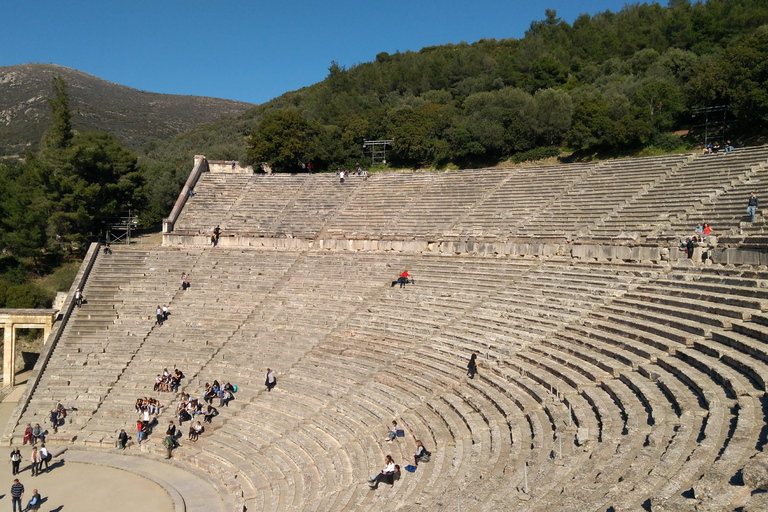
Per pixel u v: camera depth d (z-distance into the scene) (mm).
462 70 93812
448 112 63969
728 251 24141
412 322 30938
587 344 21484
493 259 35594
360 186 51031
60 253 51750
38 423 30031
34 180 50750
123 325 37062
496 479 13922
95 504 22688
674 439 12125
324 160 64125
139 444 27484
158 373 32719
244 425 26984
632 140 49969
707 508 8562
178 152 99250
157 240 54125
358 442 22219
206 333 35469
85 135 54719
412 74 96062
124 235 54781
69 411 30484
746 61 46219
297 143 61562
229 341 34438
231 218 49188
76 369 33594
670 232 29562
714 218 28609
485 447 17141
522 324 25938
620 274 27250
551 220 36875
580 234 33531
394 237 42406
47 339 35375
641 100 53750
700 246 25781
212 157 75875
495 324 27469
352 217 46781
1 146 161125
